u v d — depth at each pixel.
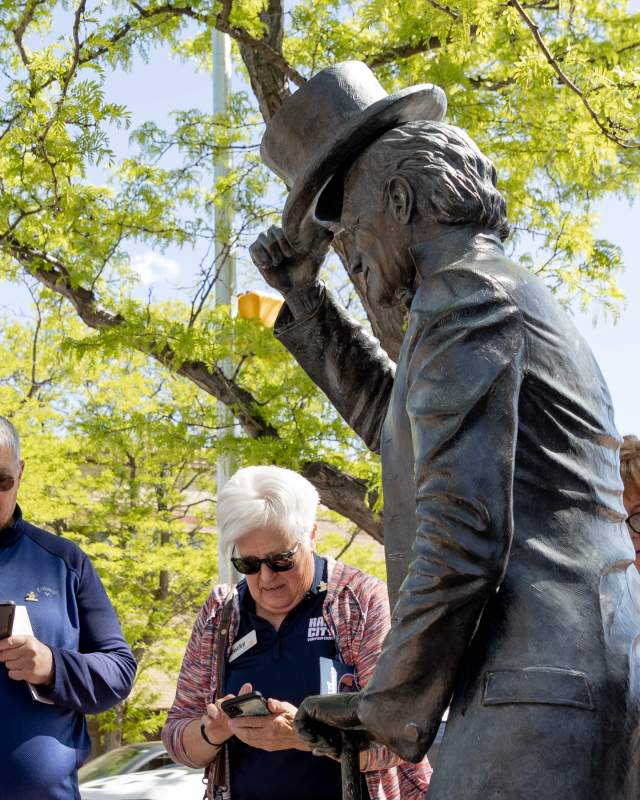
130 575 17.16
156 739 19.00
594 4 9.53
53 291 11.41
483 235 2.09
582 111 9.14
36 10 8.87
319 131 2.29
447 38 8.83
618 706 1.80
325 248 2.43
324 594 3.19
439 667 1.85
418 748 1.87
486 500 1.83
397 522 2.08
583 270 10.02
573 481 1.91
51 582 3.65
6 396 16.64
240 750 3.13
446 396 1.89
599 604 1.85
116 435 10.82
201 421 10.54
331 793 3.06
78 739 3.57
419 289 2.04
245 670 3.19
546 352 1.94
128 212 10.43
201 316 10.48
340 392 2.56
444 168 2.09
